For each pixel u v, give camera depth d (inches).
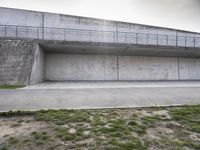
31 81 398.9
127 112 152.0
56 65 622.2
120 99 215.5
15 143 90.4
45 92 267.0
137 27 687.1
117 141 92.8
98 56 655.8
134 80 662.5
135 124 120.1
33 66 418.6
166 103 194.1
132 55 685.9
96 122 122.7
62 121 124.5
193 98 226.5
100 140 94.0
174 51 629.6
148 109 163.3
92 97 227.5
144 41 693.3
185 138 98.3
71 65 633.0
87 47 548.4
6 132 105.6
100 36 645.3
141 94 257.8
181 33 737.6
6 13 560.7
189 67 759.1
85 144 89.4
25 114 144.5
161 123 123.8
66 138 95.5
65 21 612.7
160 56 719.1
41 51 529.7
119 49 585.3
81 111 152.5
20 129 110.6
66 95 240.5
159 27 713.6
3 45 431.2
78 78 634.2
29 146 87.2
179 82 563.8
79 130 107.8
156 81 614.2
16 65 403.9
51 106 173.0
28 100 200.7
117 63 671.8
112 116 139.1
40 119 129.3
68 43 505.4
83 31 629.0
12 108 161.5
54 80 612.4
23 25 573.3
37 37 582.6
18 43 445.4
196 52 652.7
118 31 665.6
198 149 85.7
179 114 144.9
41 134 101.6
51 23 598.9
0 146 86.8
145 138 97.4
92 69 647.1
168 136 100.8
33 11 583.2
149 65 706.8
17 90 286.4
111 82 543.8
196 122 126.2
